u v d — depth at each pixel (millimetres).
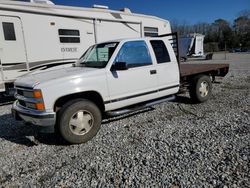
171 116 5273
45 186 2834
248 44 64062
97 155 3545
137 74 4660
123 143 3918
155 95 5059
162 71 5090
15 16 6746
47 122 3709
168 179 2807
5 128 5086
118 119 5207
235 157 3217
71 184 2840
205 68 6457
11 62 6785
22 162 3486
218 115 5152
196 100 6230
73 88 3877
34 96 3682
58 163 3383
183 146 3646
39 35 7254
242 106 5797
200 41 27047
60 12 7621
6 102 7820
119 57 4465
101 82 4172
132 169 3078
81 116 3984
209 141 3775
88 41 8367
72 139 3922
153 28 10586
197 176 2832
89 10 8344
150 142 3881
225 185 2631
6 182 2973
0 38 6531
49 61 7539
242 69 14078
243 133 4027
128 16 9500
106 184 2797
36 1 7375
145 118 5199
